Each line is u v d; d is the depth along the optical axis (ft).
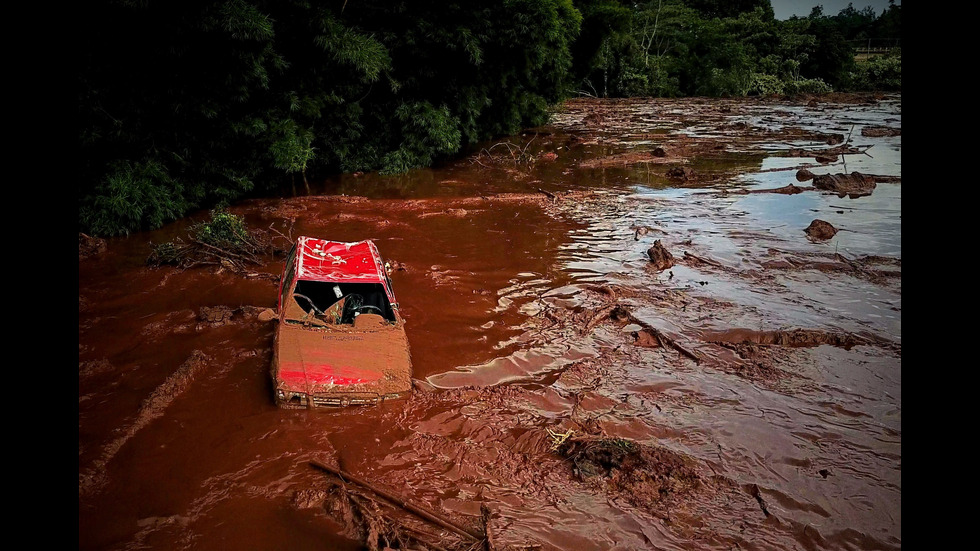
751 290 36.78
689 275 39.11
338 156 64.75
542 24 72.33
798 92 180.45
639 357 28.96
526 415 24.07
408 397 24.54
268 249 41.91
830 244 44.80
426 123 67.26
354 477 19.93
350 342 25.25
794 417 24.34
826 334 30.86
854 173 64.28
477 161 75.97
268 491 19.36
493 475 20.58
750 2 241.76
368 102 67.21
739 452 22.13
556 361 28.43
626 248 44.19
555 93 99.81
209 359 27.32
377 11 64.08
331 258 28.89
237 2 44.42
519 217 52.06
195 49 45.24
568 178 68.64
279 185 60.29
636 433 23.17
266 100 53.67
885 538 18.20
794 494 20.03
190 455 20.94
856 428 23.62
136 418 22.76
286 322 25.57
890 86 190.90
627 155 81.87
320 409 23.53
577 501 19.45
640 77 181.16
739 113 135.33
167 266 38.75
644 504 19.39
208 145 50.55
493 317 32.73
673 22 202.18
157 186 46.57
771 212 53.83
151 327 30.37
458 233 47.14
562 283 37.58
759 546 17.83
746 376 27.40
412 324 31.55
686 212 54.03
